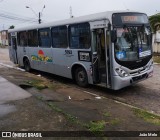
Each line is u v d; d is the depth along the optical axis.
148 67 10.29
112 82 9.23
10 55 18.31
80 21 10.45
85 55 10.45
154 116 7.03
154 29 26.06
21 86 10.55
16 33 16.73
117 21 9.08
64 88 10.88
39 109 6.60
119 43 9.12
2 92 8.57
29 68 15.62
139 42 9.75
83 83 10.95
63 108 7.28
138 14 9.85
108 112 7.20
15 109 6.58
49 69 13.34
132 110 7.54
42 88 10.56
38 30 13.86
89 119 6.30
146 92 10.18
